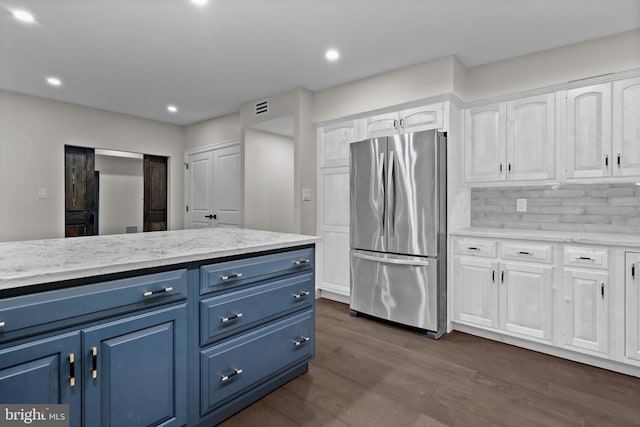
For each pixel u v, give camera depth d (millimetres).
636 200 2555
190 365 1499
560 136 2629
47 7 2203
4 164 3871
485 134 2986
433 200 2715
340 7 2223
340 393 1932
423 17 2332
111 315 1241
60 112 4293
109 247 1617
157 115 4992
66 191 4453
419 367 2254
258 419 1689
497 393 1938
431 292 2742
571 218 2828
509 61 2943
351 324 3072
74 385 1150
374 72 3303
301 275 2049
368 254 3135
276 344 1887
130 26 2453
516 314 2566
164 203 5543
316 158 3879
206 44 2744
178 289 1438
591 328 2254
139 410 1314
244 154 4430
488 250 2699
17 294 1036
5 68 3221
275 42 2707
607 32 2482
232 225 4898
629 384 2043
